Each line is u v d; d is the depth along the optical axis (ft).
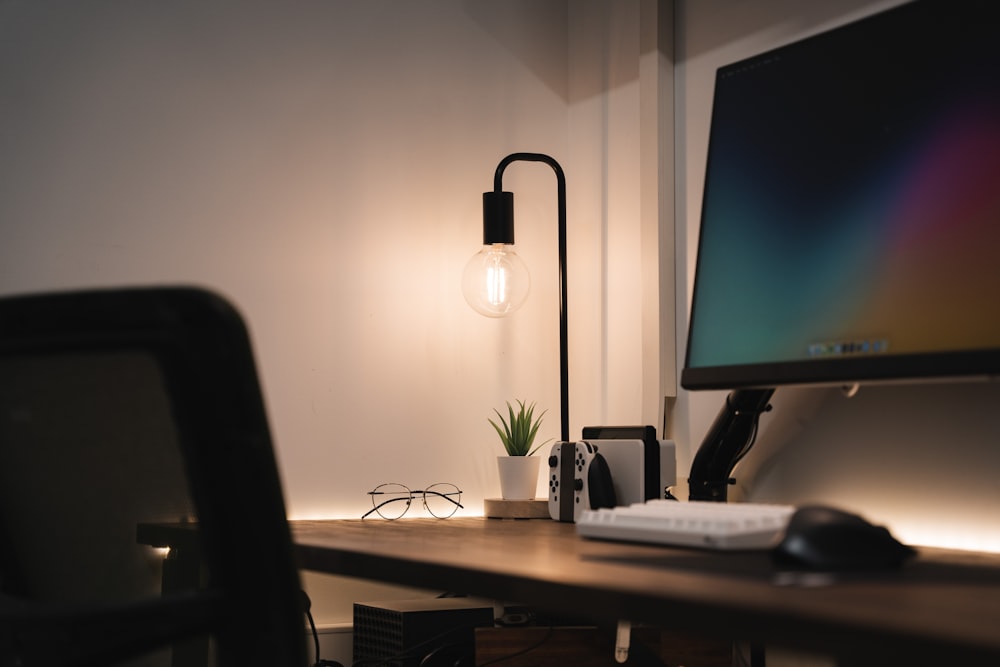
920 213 3.88
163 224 6.80
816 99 4.45
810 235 4.33
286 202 7.12
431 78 7.63
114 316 2.64
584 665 5.70
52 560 3.20
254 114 7.09
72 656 2.82
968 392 4.74
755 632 2.24
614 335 7.36
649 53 6.88
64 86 6.63
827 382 4.08
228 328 2.64
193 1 6.99
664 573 2.96
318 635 6.89
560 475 6.10
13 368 2.90
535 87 7.95
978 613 2.24
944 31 3.95
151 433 2.82
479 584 3.15
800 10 5.93
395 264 7.38
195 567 3.01
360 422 7.16
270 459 2.71
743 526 3.48
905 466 5.05
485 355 7.59
